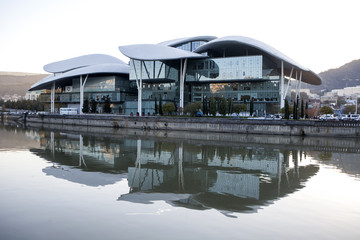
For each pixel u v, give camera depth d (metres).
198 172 25.80
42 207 15.86
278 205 16.83
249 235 12.72
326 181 22.66
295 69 95.00
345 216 15.09
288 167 28.05
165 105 80.50
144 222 14.08
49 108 126.69
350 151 38.91
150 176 24.09
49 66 131.25
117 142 46.12
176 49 92.12
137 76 93.69
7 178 21.97
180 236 12.53
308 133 55.31
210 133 61.53
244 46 90.94
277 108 89.38
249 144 45.12
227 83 91.69
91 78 108.62
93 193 18.77
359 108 121.88
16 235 12.46
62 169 25.83
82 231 12.94
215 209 16.11
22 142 45.03
